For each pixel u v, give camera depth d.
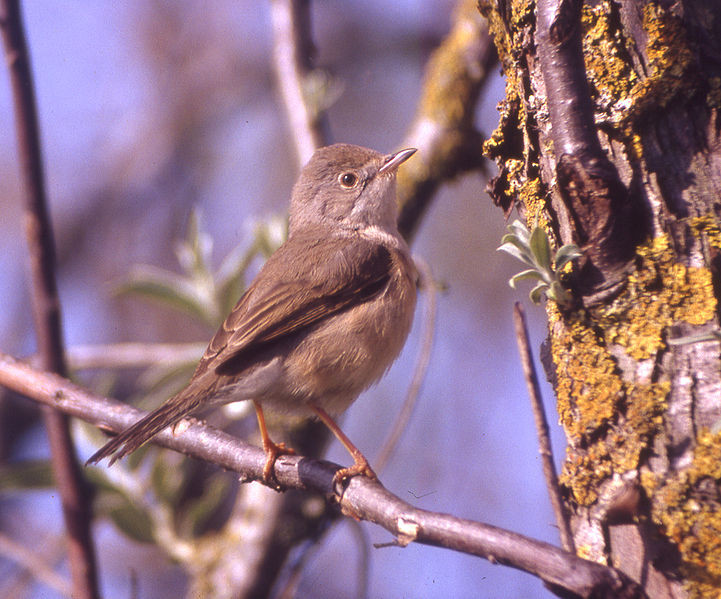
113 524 11.21
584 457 5.42
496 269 15.28
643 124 5.54
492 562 5.14
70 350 11.86
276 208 16.72
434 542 5.48
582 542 5.38
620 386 5.33
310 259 9.48
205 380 8.35
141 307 16.31
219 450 7.71
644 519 5.11
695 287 5.28
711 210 5.35
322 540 11.79
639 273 5.42
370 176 10.82
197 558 11.48
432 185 12.16
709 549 4.93
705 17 5.54
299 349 8.89
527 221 6.07
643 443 5.20
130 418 7.62
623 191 5.39
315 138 12.12
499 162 6.41
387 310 9.28
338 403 9.16
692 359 5.20
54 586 9.95
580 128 5.40
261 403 9.14
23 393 8.00
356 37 17.03
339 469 7.00
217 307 11.34
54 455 7.96
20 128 7.83
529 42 5.92
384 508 6.14
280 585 12.05
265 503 11.57
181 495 11.93
